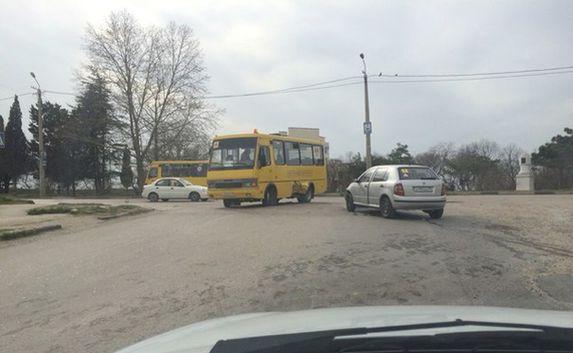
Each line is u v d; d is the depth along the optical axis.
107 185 66.56
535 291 8.20
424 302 7.68
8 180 67.94
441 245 11.78
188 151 59.44
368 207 18.56
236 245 12.38
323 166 27.84
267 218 17.61
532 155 54.19
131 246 12.79
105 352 6.01
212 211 20.94
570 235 13.23
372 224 15.39
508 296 7.94
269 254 11.16
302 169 25.70
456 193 38.84
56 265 10.87
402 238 12.70
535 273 9.28
